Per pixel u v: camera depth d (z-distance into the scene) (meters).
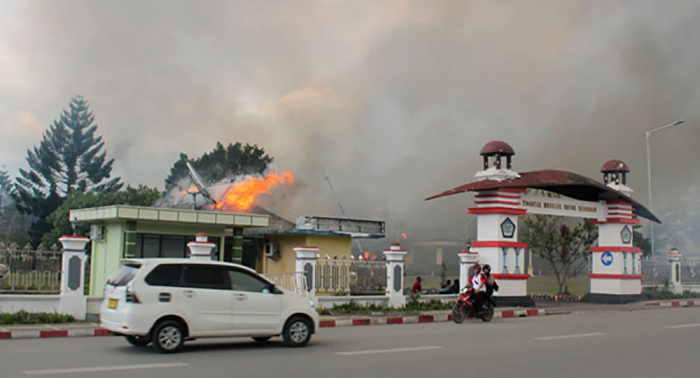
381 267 21.45
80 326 14.86
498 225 22.97
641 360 11.23
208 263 11.91
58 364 10.02
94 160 68.94
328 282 20.19
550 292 37.34
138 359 10.65
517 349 12.45
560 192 27.05
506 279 22.89
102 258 21.78
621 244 26.64
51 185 66.81
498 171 23.50
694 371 10.18
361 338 14.16
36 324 15.24
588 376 9.66
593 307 24.50
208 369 9.74
